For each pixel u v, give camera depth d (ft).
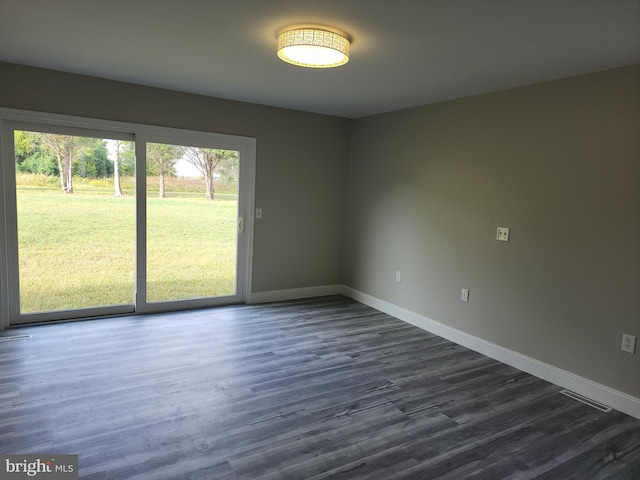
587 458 7.30
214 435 7.44
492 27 7.16
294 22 7.45
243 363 10.55
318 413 8.38
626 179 8.71
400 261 14.88
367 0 6.39
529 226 10.63
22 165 11.75
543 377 10.37
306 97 13.51
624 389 8.89
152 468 6.48
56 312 12.73
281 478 6.40
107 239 13.19
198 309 14.83
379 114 15.70
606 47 7.74
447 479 6.59
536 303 10.53
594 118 9.21
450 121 12.78
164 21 7.66
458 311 12.69
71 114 11.93
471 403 9.07
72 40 8.91
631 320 8.74
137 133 13.03
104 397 8.54
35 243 12.17
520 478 6.70
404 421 8.23
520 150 10.77
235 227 15.35
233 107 14.53
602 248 9.16
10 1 6.95
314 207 16.90
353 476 6.54
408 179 14.43
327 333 13.09
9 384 8.87
